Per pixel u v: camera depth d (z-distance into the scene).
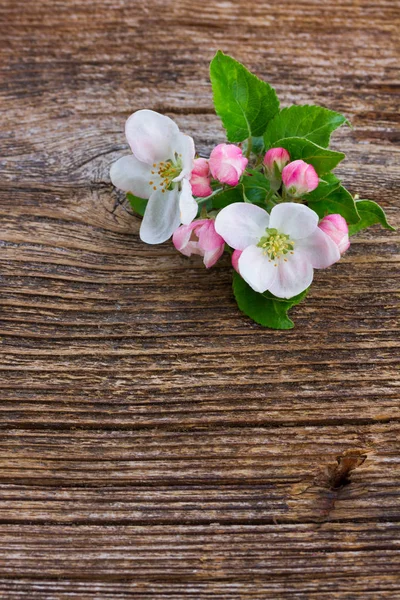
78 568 0.53
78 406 0.54
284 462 0.54
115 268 0.56
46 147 0.57
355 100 0.58
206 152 0.58
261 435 0.54
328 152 0.52
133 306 0.55
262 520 0.54
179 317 0.55
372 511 0.54
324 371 0.54
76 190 0.57
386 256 0.56
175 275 0.55
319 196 0.53
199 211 0.54
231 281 0.55
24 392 0.54
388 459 0.54
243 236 0.52
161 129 0.53
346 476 0.54
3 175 0.57
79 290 0.55
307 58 0.59
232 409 0.54
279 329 0.55
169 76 0.59
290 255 0.53
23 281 0.55
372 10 0.60
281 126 0.54
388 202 0.57
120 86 0.58
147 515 0.54
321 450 0.54
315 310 0.55
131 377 0.54
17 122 0.58
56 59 0.59
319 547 0.53
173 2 0.60
